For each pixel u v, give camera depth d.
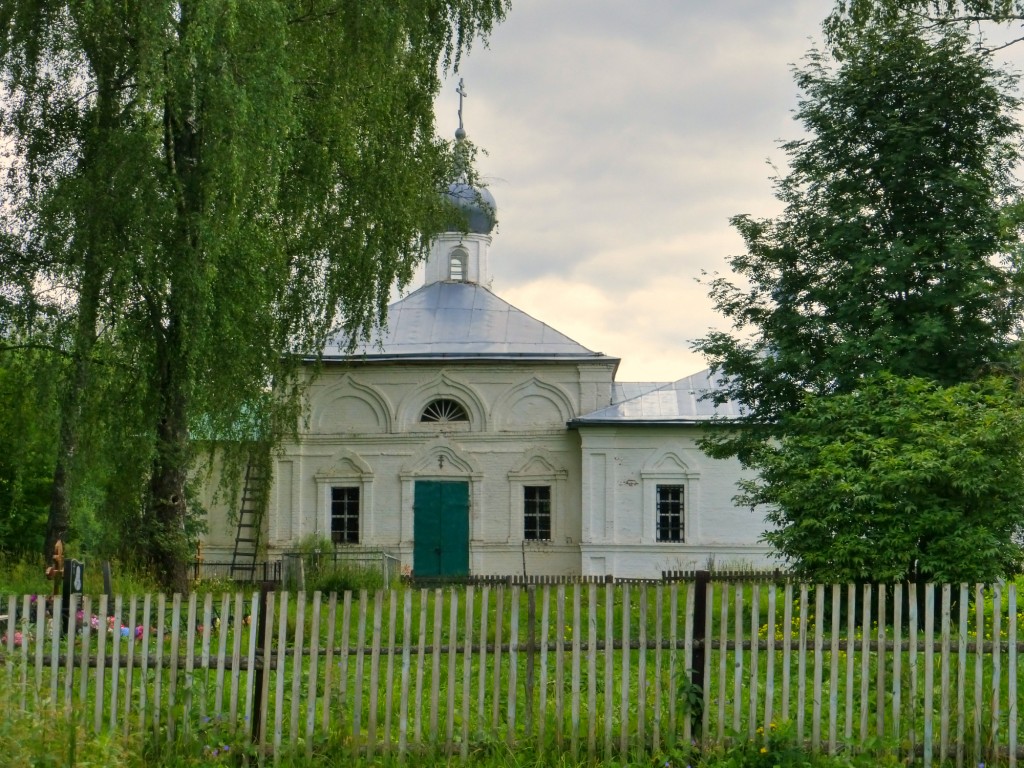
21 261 19.86
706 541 34.00
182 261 18.59
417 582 33.00
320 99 21.89
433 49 24.27
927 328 21.41
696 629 10.48
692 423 33.88
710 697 10.70
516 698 11.52
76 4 19.00
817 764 10.01
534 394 35.06
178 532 22.02
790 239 23.86
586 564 34.06
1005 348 21.83
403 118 23.69
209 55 18.41
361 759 10.30
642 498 34.19
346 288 23.45
